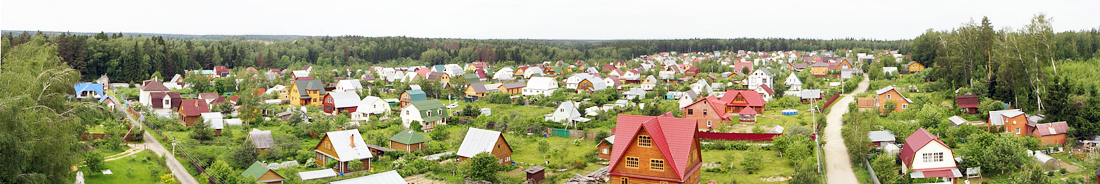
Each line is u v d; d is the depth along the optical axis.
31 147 49.34
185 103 107.38
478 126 110.56
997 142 70.88
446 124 116.56
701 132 94.19
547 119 113.94
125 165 73.06
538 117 113.69
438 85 165.75
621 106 133.62
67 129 55.66
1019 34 107.94
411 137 86.38
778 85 151.50
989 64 123.19
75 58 181.50
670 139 59.97
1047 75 100.31
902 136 84.56
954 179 68.06
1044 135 82.00
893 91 115.00
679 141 59.66
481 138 80.25
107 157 76.69
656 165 59.44
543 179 71.81
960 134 86.50
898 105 114.62
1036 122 88.62
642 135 59.81
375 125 111.00
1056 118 88.12
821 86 162.75
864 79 177.75
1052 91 89.56
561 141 97.31
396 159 83.00
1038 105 99.44
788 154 75.81
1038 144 80.94
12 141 47.69
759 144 88.81
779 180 69.19
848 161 78.62
